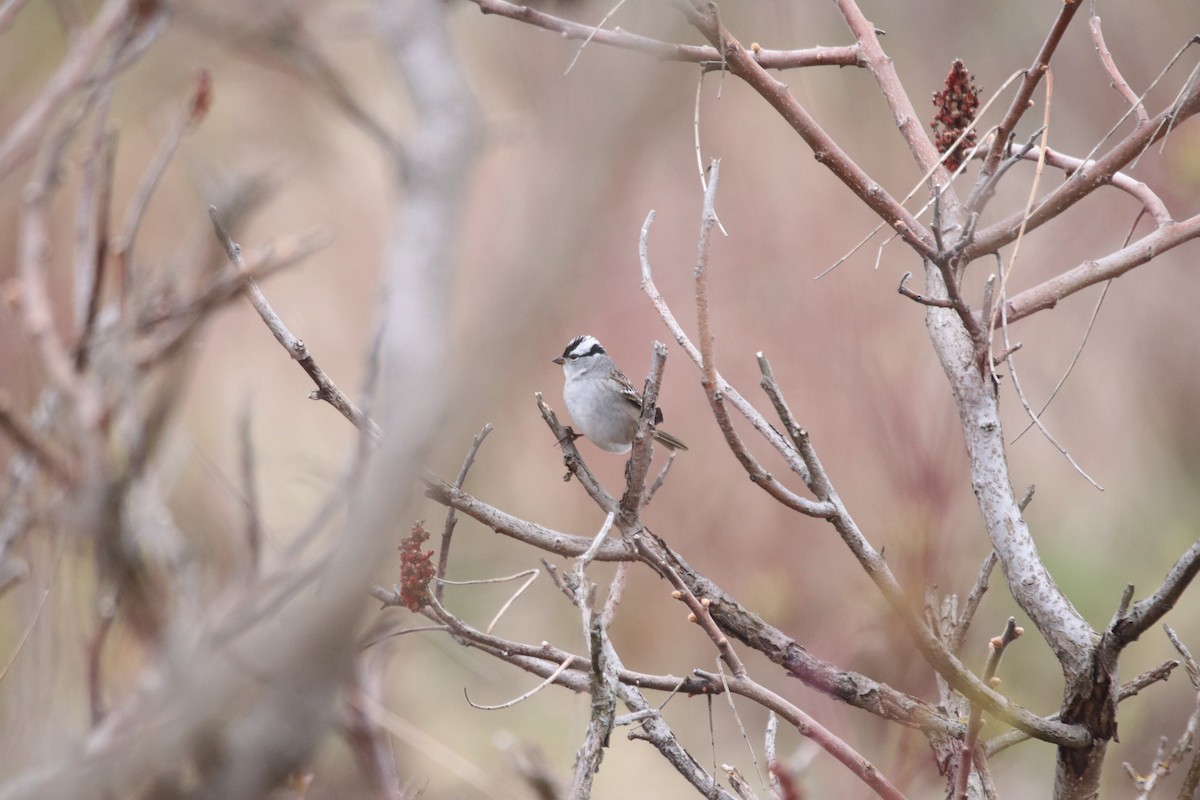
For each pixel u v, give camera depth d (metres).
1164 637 13.84
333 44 12.34
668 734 6.01
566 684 6.20
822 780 8.12
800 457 5.98
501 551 14.98
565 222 2.93
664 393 17.25
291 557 3.89
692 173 18.45
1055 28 6.11
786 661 6.33
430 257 5.28
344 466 4.43
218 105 15.77
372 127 5.98
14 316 6.12
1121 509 16.42
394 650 7.15
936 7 19.28
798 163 18.55
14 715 4.80
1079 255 16.20
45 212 6.41
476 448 5.98
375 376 4.28
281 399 16.12
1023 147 5.68
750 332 16.56
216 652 3.52
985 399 6.36
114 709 4.44
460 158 5.89
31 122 5.39
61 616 5.10
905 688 7.22
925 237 6.71
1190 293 17.39
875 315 15.21
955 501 9.13
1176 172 11.77
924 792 7.96
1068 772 5.77
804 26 17.98
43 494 5.81
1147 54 18.19
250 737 3.22
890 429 9.85
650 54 3.06
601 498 6.41
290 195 17.02
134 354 5.58
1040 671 12.72
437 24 6.40
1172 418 17.03
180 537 4.56
